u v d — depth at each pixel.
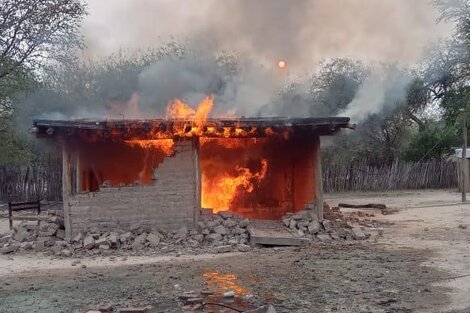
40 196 27.44
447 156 36.28
